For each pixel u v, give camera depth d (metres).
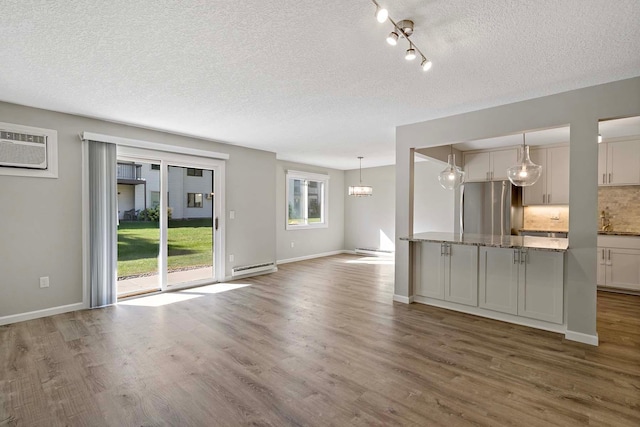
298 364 2.54
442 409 1.98
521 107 3.29
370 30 2.02
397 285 4.27
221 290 4.81
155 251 4.66
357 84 2.87
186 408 1.99
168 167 4.75
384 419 1.89
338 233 8.70
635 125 4.12
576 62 2.45
